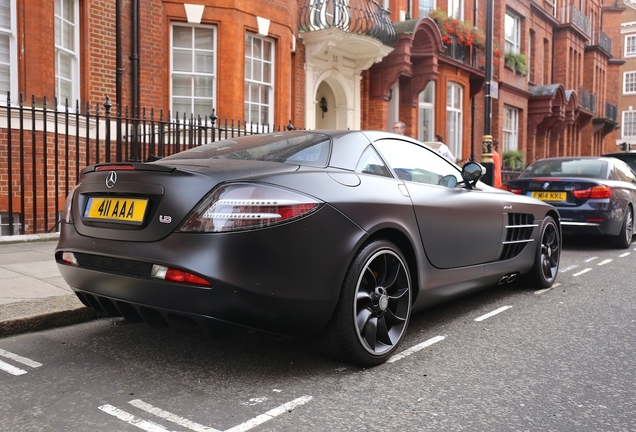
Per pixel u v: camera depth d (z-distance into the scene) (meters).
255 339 3.82
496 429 2.56
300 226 2.94
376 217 3.34
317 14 12.63
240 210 2.81
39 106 7.99
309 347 3.68
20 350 3.55
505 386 3.08
